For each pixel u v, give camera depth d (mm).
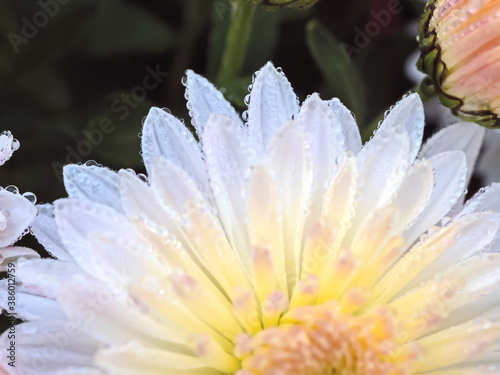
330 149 164
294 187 162
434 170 167
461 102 172
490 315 162
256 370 155
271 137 167
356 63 209
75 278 153
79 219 156
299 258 163
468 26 167
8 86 202
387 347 156
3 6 198
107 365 147
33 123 199
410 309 160
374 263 161
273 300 158
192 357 155
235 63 191
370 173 163
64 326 156
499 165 198
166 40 207
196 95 168
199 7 206
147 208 160
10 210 164
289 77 212
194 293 155
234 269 160
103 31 205
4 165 197
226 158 161
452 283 158
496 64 167
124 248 154
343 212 161
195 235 158
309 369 153
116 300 152
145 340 154
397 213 158
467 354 157
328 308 159
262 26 203
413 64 201
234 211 163
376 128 184
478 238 162
